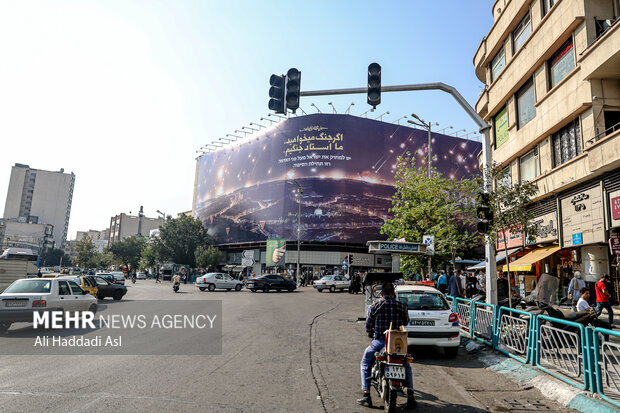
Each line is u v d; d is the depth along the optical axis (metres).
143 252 74.31
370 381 5.11
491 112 22.00
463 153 64.19
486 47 22.47
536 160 17.86
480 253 42.38
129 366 6.52
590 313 7.94
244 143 65.69
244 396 5.13
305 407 4.80
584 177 14.17
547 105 16.42
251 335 10.06
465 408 5.02
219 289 35.16
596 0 14.19
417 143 60.66
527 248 19.17
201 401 4.87
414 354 8.59
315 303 20.89
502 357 7.63
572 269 16.14
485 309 9.03
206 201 71.06
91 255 102.38
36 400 4.71
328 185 55.00
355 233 54.25
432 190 19.78
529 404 5.21
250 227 60.75
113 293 21.17
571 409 5.02
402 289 8.90
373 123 58.12
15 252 34.25
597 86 13.82
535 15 17.31
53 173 128.75
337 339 9.88
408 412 4.82
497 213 10.06
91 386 5.34
